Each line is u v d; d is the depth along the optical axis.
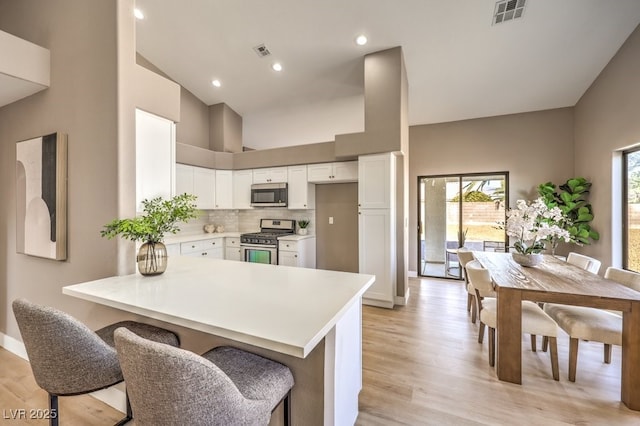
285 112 5.54
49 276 2.20
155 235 1.86
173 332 1.62
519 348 2.11
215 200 5.02
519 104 4.48
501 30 3.12
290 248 4.49
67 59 2.04
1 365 2.31
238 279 1.82
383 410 1.83
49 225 2.07
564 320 2.23
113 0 1.83
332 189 4.87
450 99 4.46
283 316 1.20
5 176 2.52
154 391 0.85
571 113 4.40
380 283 3.72
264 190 4.91
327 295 1.49
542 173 4.56
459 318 3.37
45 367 1.24
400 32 3.24
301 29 3.37
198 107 5.11
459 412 1.82
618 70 3.34
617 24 3.00
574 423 1.72
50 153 2.05
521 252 2.89
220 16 3.34
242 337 1.05
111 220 1.85
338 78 4.31
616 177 3.50
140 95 2.00
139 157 2.06
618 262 3.52
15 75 1.96
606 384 2.08
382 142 3.57
